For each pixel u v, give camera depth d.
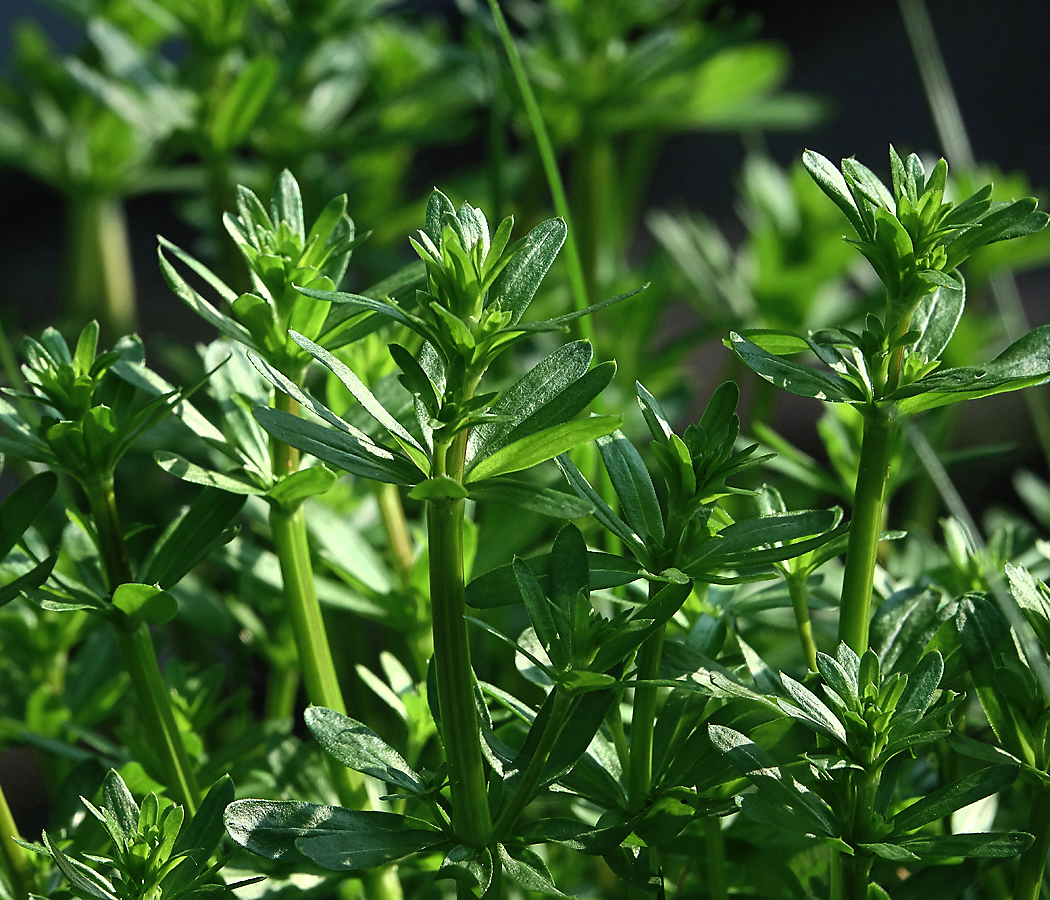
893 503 0.97
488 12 0.83
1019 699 0.55
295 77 0.87
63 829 0.58
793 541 0.56
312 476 0.56
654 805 0.55
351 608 0.60
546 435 0.53
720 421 0.55
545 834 0.54
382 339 0.60
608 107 0.90
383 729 0.73
